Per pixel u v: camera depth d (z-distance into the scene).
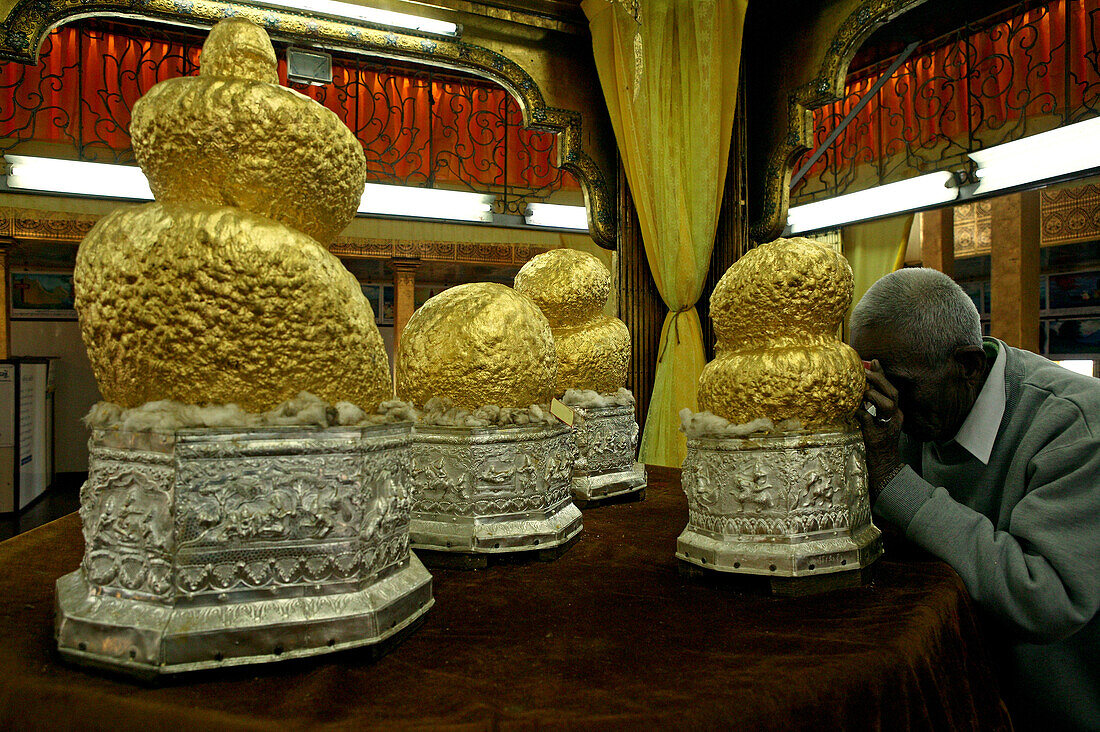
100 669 0.86
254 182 0.98
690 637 1.03
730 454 1.27
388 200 4.11
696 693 0.82
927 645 1.02
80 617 0.89
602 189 3.90
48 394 7.72
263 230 0.94
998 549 1.22
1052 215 7.84
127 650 0.85
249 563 0.91
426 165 6.18
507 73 3.63
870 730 0.87
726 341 1.36
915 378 1.35
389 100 5.47
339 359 1.01
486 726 0.73
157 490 0.90
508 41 3.62
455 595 1.28
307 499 0.93
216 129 0.95
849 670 0.89
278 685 0.85
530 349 1.58
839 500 1.25
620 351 2.23
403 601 1.02
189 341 0.93
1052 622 1.13
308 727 0.72
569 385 2.18
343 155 1.05
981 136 4.51
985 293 9.96
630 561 1.52
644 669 0.90
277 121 0.97
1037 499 1.20
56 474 8.97
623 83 3.48
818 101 3.51
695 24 3.48
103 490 0.93
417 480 1.54
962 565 1.26
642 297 3.90
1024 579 1.15
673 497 2.31
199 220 0.92
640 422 3.89
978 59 4.53
